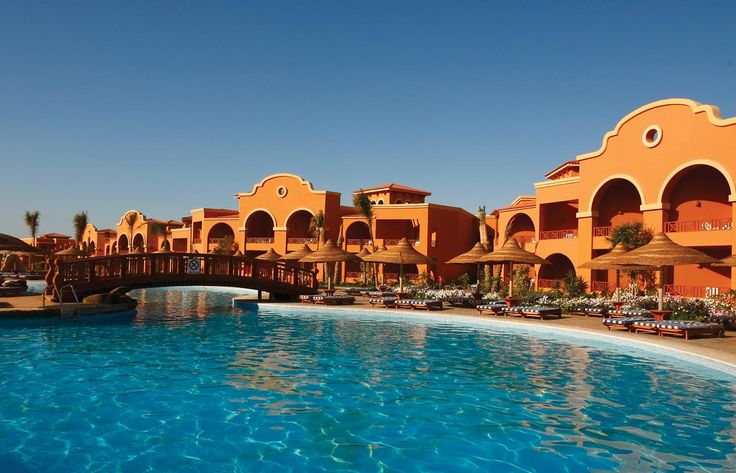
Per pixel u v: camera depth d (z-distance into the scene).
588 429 7.36
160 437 6.90
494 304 20.95
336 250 27.30
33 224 71.00
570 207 34.69
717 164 23.30
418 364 11.48
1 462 6.05
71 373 10.29
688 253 16.86
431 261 25.73
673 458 6.35
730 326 15.98
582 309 20.23
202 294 34.62
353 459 6.27
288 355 12.39
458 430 7.30
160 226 67.69
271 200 50.34
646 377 10.29
